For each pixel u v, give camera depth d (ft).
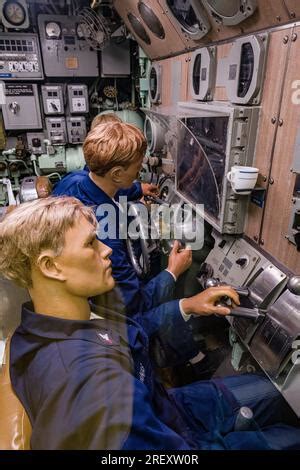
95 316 2.43
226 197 4.63
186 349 3.74
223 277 4.82
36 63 10.49
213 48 5.05
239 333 4.29
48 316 2.11
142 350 2.71
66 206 2.11
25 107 10.85
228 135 4.29
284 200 3.96
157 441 1.81
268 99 4.02
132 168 3.88
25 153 11.64
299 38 3.39
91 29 9.98
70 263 2.03
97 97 11.66
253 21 4.00
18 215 2.06
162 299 3.81
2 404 2.03
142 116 10.43
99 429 1.58
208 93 5.30
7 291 3.16
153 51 8.01
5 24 9.68
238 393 3.35
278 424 3.05
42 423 1.66
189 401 3.10
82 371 1.82
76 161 11.64
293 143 3.69
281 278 3.96
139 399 1.89
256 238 4.63
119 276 3.44
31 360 2.09
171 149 6.35
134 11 7.22
